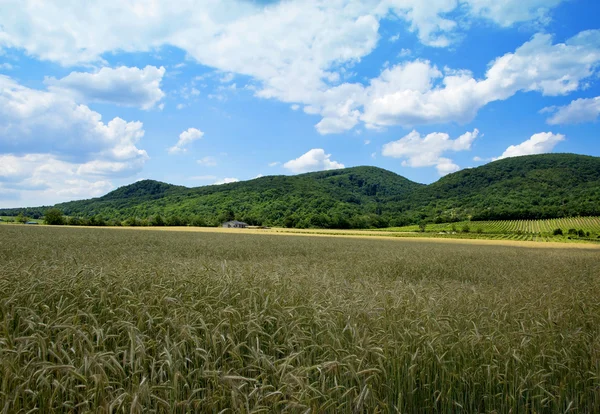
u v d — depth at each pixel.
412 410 3.73
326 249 25.91
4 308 3.97
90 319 3.98
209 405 3.07
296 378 2.94
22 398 2.97
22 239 23.88
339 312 4.52
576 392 4.08
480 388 4.04
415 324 4.40
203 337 4.04
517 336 4.53
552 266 16.89
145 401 3.04
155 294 5.00
